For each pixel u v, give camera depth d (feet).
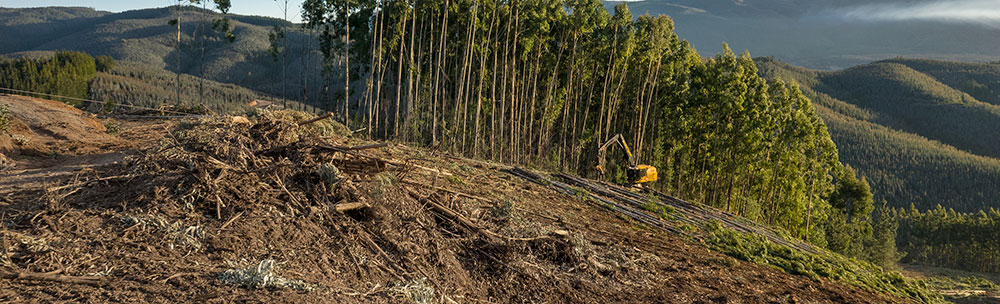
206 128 29.04
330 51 150.20
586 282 26.89
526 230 30.12
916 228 389.19
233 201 22.00
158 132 57.72
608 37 133.69
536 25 120.06
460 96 114.83
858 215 213.66
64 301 13.53
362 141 48.26
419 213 26.53
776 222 143.64
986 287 164.25
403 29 114.62
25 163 31.32
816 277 39.01
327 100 154.61
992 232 338.54
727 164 143.54
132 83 426.51
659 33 131.44
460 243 26.02
